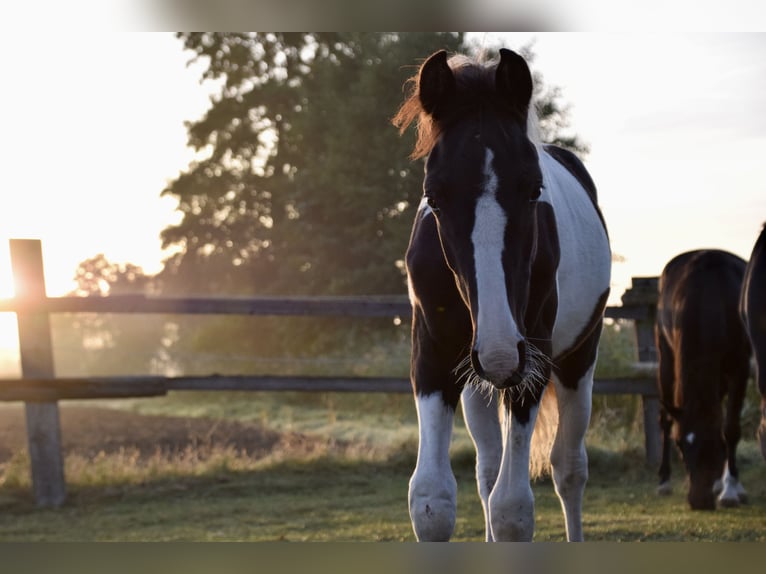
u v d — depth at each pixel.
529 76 3.05
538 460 4.68
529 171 2.89
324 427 11.82
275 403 15.71
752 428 9.88
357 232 26.14
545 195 3.60
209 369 21.95
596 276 4.45
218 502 7.37
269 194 33.88
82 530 6.32
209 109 34.94
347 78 28.28
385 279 24.95
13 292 7.78
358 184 25.67
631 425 10.09
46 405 7.58
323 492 7.75
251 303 8.51
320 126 28.17
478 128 2.97
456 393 3.48
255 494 7.71
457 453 8.98
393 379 8.55
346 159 25.94
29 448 7.52
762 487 7.81
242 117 34.69
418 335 3.52
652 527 5.77
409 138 24.62
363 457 9.16
